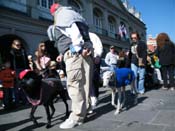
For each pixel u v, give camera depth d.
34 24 16.44
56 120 4.82
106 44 28.22
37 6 17.38
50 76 5.69
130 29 38.72
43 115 5.29
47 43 17.56
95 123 4.40
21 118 5.16
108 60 9.66
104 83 5.36
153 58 9.66
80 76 4.31
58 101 6.98
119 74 5.10
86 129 4.08
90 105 5.06
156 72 9.65
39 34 16.91
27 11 16.23
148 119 4.50
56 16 4.36
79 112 4.32
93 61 4.80
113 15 31.86
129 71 5.19
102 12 28.73
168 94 7.27
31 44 16.19
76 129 4.12
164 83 8.56
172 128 3.92
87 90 4.54
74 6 23.19
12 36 15.12
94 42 5.30
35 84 4.09
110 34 30.89
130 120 4.49
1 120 5.07
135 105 5.80
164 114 4.80
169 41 8.24
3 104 6.70
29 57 7.68
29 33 16.09
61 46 4.34
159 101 6.18
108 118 4.70
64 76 6.64
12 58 6.97
